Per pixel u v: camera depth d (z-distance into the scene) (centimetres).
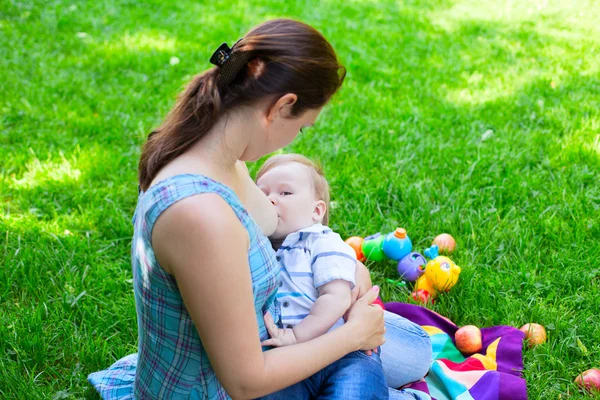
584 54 543
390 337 206
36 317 242
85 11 617
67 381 223
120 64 507
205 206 131
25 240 293
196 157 141
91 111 435
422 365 209
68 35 560
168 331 150
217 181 140
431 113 441
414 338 209
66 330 241
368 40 582
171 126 142
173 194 132
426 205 325
